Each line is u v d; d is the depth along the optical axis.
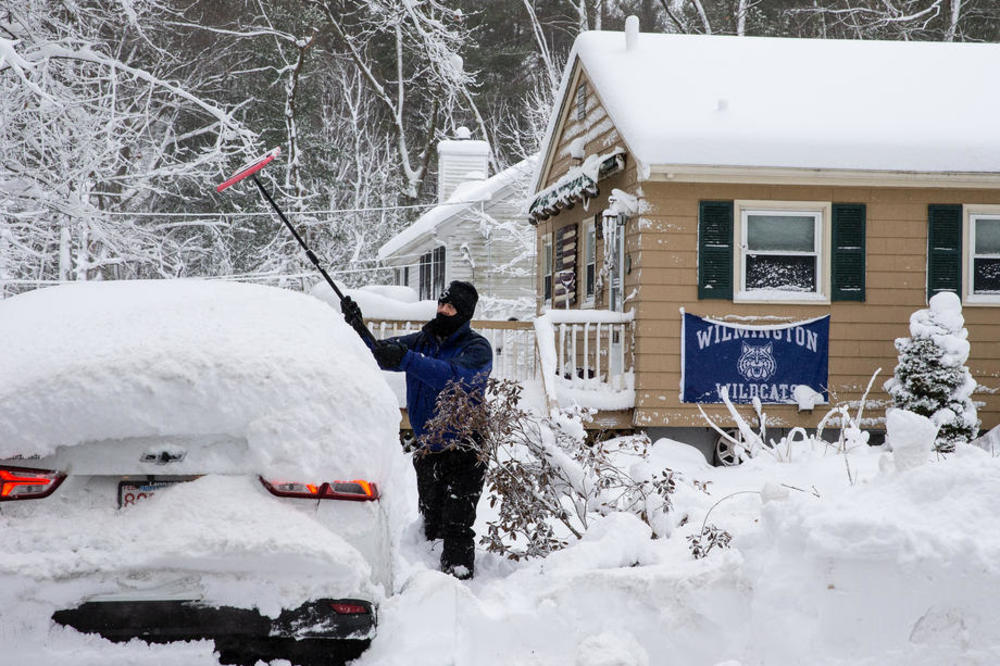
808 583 4.14
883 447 13.55
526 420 7.74
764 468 11.34
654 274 14.21
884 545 3.95
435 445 6.09
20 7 18.14
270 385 3.94
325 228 35.72
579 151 18.47
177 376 3.87
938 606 3.94
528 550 6.71
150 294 4.88
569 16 45.25
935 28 37.19
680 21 40.34
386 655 3.94
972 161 14.08
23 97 17.39
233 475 3.88
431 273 31.61
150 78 19.02
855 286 14.44
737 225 14.33
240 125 19.98
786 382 14.25
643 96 15.23
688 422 14.09
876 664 3.95
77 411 3.78
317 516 3.86
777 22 40.28
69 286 5.12
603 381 15.38
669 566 5.12
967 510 4.14
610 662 4.26
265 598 3.70
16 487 3.77
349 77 44.50
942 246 14.51
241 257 32.00
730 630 4.62
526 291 28.44
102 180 19.92
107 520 3.77
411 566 5.55
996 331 14.52
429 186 46.56
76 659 3.59
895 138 14.17
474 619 4.39
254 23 37.00
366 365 4.44
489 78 46.22
